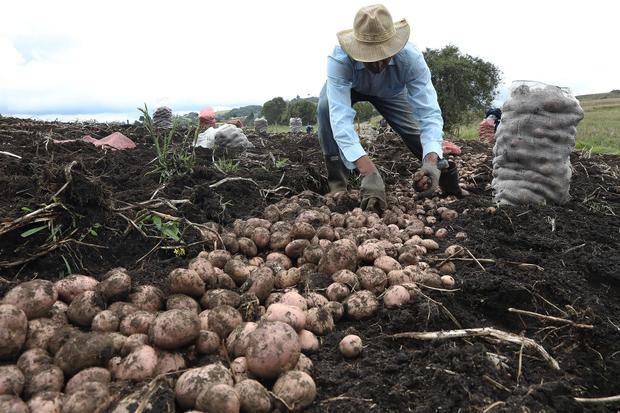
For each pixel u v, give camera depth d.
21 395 1.54
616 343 2.05
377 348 1.98
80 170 2.72
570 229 3.25
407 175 5.24
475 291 2.37
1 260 2.37
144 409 1.48
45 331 1.77
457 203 3.94
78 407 1.45
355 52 3.23
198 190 3.47
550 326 2.17
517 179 3.67
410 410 1.65
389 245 2.67
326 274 2.43
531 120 3.56
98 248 2.59
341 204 3.70
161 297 2.08
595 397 1.84
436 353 1.88
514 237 3.07
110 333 1.75
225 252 2.53
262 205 3.66
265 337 1.70
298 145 7.05
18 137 5.11
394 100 4.08
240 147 5.98
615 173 5.42
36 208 2.61
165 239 2.75
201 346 1.79
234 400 1.49
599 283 2.60
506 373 1.82
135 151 4.96
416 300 2.21
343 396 1.70
